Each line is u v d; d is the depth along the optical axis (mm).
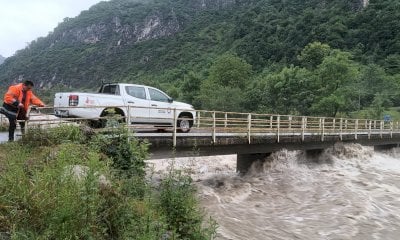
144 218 6559
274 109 69062
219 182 16531
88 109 12742
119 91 13719
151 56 181125
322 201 15172
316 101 65438
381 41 121188
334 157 24703
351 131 28578
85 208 5680
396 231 12344
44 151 8594
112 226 6379
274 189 16609
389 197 16641
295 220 12789
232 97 71312
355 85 80875
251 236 10742
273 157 20453
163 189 8406
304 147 21984
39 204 5574
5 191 5906
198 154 14203
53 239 5254
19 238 5051
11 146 9273
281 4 166250
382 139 33500
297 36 125375
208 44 169000
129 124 11211
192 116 15727
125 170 9094
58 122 10781
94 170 6527
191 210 8039
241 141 16750
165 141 13102
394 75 101750
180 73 132875
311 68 85875
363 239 11453
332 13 137250
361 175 20922
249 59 123875
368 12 132750
